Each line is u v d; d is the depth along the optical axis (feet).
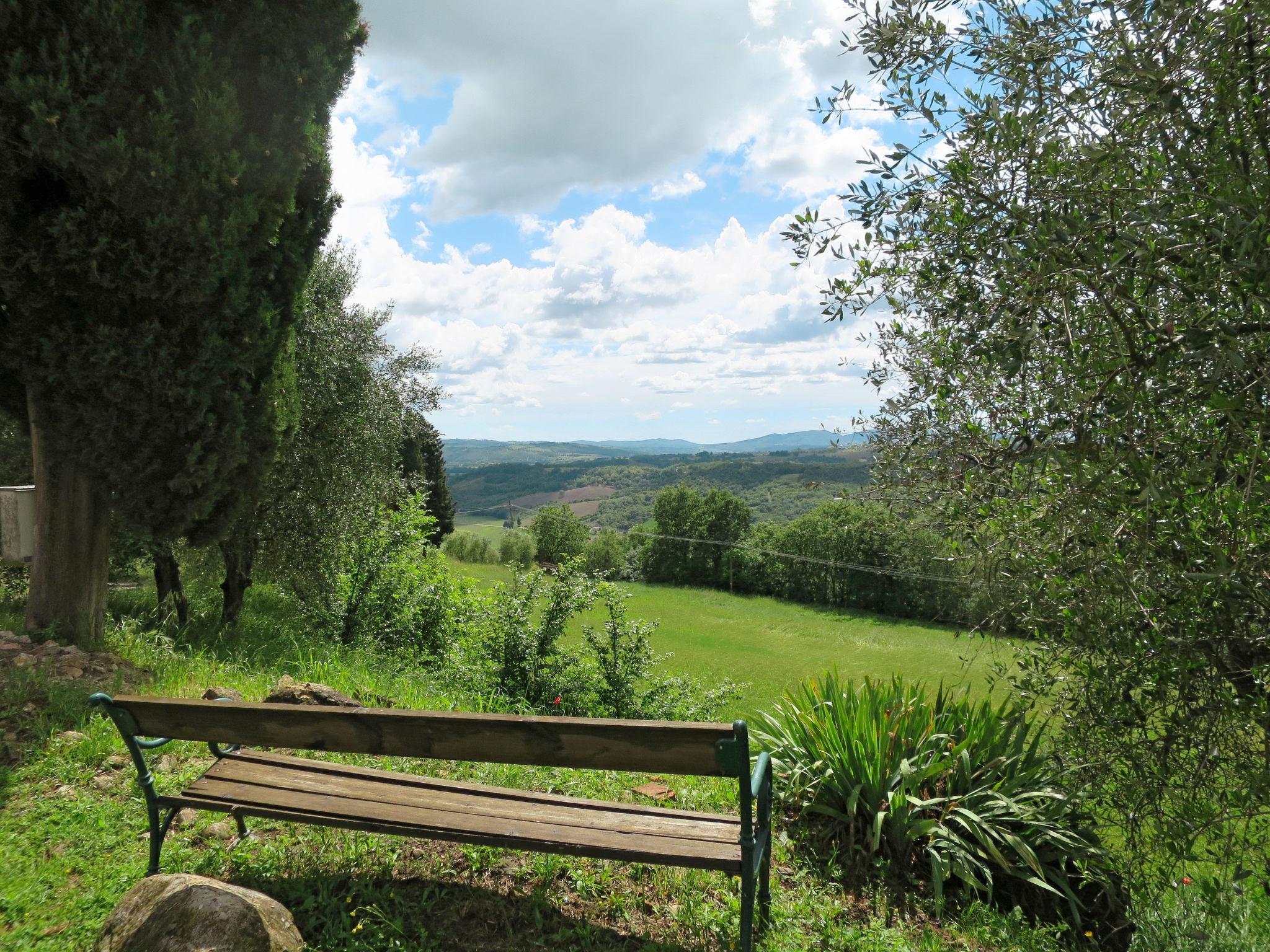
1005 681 15.30
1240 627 9.47
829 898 11.54
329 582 34.24
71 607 21.98
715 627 104.53
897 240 10.32
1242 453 8.19
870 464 13.65
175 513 23.24
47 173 20.76
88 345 21.22
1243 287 7.33
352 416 38.27
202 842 11.44
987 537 11.05
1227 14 7.55
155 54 20.92
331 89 25.46
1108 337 8.77
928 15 10.17
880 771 13.97
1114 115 8.94
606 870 11.05
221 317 23.29
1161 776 10.27
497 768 14.92
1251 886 9.79
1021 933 11.57
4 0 18.58
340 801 9.80
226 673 21.25
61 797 12.57
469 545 157.69
